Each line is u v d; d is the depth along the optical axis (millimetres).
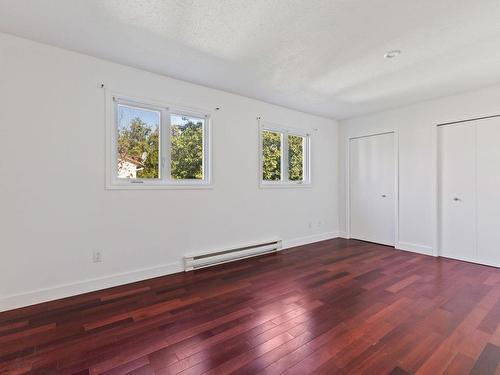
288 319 2174
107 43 2451
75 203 2643
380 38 2324
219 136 3646
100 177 2773
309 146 4805
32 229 2441
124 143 2992
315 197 4914
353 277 3109
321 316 2219
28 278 2426
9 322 2133
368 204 4887
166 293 2684
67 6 1932
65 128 2582
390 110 4496
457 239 3820
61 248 2578
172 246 3262
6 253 2332
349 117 5047
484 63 2787
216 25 2154
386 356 1714
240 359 1689
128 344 1847
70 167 2613
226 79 3264
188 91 3359
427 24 2117
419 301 2479
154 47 2514
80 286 2670
